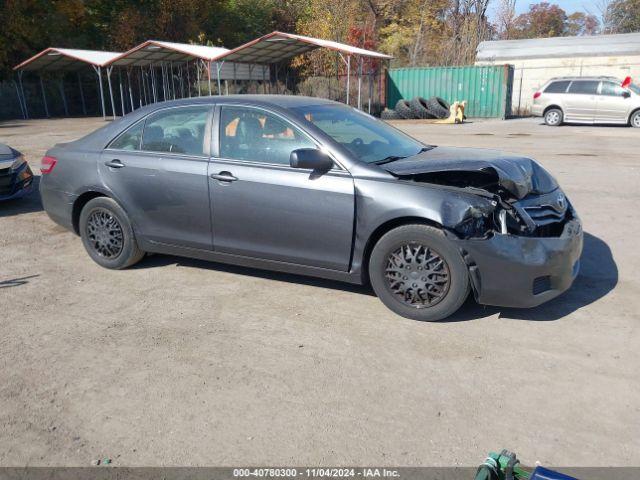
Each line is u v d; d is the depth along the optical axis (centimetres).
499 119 2630
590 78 2056
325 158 421
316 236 435
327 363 360
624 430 290
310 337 395
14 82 3172
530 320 416
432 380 338
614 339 386
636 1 5016
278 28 4594
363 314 430
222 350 379
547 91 2139
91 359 370
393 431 292
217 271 529
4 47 3172
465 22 4091
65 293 482
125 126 523
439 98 2619
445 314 405
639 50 2770
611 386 330
